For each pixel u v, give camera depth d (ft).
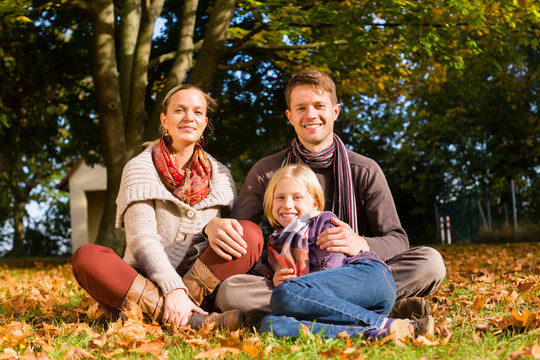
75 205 65.98
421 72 35.78
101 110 29.50
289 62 34.94
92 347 7.88
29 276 26.32
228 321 8.70
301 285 7.93
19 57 35.96
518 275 16.06
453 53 28.76
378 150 65.92
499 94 55.26
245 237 9.40
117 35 36.47
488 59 31.78
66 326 9.38
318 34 29.91
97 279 9.12
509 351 6.51
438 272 9.76
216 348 7.00
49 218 89.45
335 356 6.53
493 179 59.21
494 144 59.00
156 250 9.45
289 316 7.94
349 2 27.71
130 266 9.36
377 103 52.21
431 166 63.82
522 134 56.70
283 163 10.85
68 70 39.68
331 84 10.62
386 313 8.61
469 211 57.82
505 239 50.70
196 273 9.38
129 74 31.40
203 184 10.33
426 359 6.21
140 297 9.08
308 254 8.97
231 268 9.37
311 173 10.00
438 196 66.03
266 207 10.11
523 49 54.80
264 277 9.32
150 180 10.00
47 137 41.32
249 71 40.16
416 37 25.90
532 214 53.47
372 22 26.86
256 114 41.32
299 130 10.51
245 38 28.71
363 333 7.47
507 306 10.41
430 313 9.96
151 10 30.83
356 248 8.98
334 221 9.22
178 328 8.77
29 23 36.29
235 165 69.46
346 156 10.64
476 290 12.81
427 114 59.52
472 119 57.82
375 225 10.55
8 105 37.81
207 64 29.17
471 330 8.21
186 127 10.30
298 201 9.78
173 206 10.14
